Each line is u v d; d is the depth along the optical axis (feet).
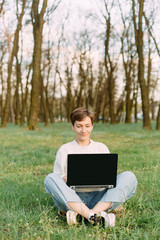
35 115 57.31
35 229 8.99
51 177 9.93
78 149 10.55
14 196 12.47
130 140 40.09
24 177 17.29
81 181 9.64
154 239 8.29
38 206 11.46
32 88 56.54
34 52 55.62
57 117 195.11
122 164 21.56
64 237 8.39
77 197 9.45
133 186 10.34
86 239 8.15
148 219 9.79
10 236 8.53
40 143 36.11
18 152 28.55
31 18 63.36
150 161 21.63
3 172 19.39
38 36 55.52
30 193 13.35
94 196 10.58
